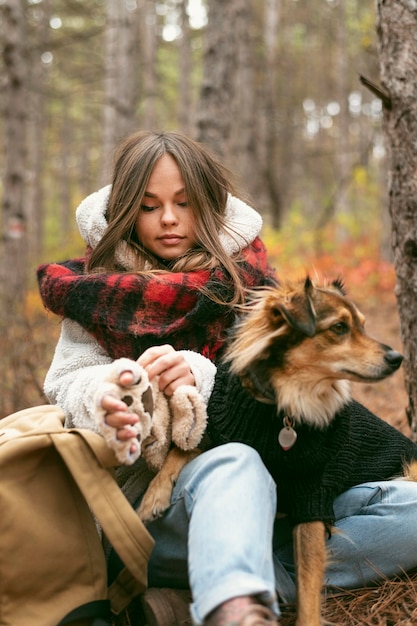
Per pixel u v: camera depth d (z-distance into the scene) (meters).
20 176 10.64
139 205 3.18
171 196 3.19
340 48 20.30
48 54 22.78
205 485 2.46
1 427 2.78
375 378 2.76
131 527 2.50
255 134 19.67
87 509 2.63
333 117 29.53
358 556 2.89
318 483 2.72
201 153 3.33
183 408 2.69
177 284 3.02
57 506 2.58
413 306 3.75
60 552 2.53
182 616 2.62
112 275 3.03
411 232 3.70
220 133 9.87
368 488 2.94
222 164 3.54
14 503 2.50
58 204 38.25
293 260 14.20
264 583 2.16
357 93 27.31
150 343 3.00
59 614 2.48
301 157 30.78
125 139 3.44
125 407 2.50
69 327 3.11
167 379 2.71
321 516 2.67
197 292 3.04
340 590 2.94
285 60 27.91
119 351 2.99
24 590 2.49
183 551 2.72
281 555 2.96
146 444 2.74
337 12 23.03
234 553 2.21
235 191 3.60
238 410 2.77
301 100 30.02
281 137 29.59
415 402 3.82
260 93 23.03
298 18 27.70
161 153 3.21
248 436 2.75
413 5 3.62
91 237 3.31
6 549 2.47
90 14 18.55
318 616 2.57
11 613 2.47
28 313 7.30
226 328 3.13
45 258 15.05
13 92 10.69
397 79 3.67
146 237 3.26
